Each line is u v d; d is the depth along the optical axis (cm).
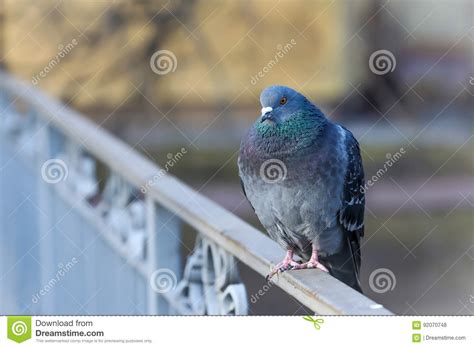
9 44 1425
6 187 948
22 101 865
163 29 1416
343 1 1856
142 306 502
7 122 949
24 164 843
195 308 434
